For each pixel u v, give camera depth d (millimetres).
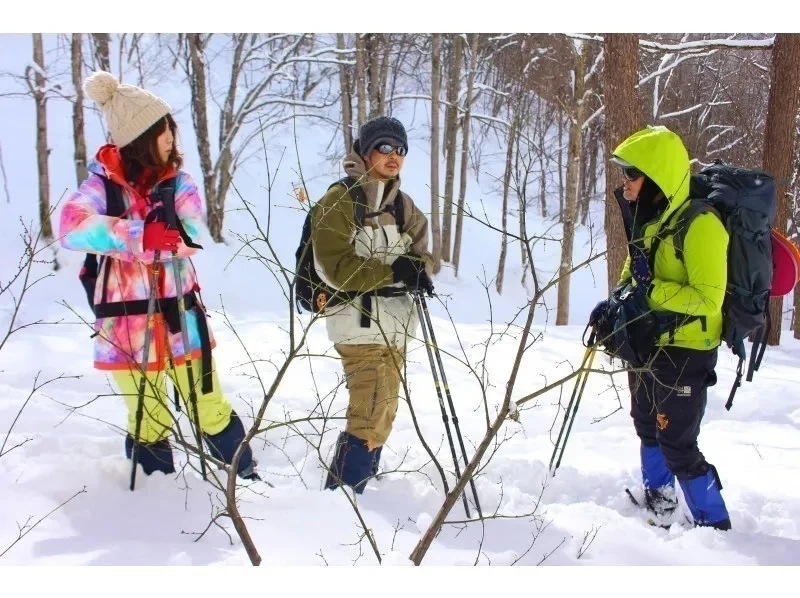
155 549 2232
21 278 10461
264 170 16969
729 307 2779
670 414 2871
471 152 22969
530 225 20688
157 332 2760
